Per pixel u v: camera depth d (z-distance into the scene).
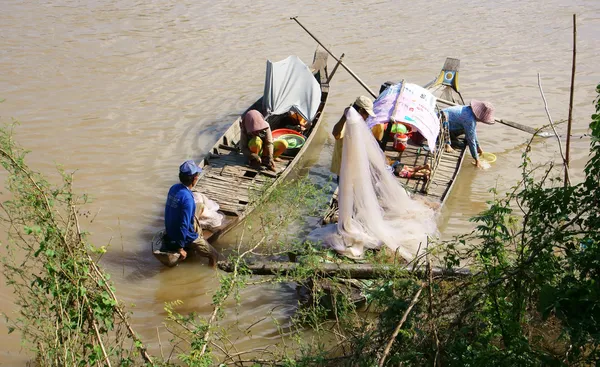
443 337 4.70
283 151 10.86
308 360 5.20
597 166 4.64
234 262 6.61
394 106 10.02
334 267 6.67
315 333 7.08
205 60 15.61
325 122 12.91
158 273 8.40
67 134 11.94
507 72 14.60
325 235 8.05
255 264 6.73
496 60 15.29
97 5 19.70
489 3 19.55
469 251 5.42
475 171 10.98
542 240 4.96
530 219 5.22
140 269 8.47
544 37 16.61
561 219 4.81
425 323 4.70
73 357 4.68
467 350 4.58
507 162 11.27
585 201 4.75
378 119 9.87
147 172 10.82
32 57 15.51
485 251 5.21
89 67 15.05
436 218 9.12
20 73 14.57
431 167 10.25
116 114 12.83
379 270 6.39
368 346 4.97
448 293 5.05
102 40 16.77
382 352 4.66
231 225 8.92
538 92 13.58
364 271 6.57
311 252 6.90
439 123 10.64
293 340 6.52
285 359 5.38
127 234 9.18
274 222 9.15
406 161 10.78
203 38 17.05
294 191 9.37
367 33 17.28
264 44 16.62
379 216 7.99
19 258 8.01
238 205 9.38
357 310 7.06
